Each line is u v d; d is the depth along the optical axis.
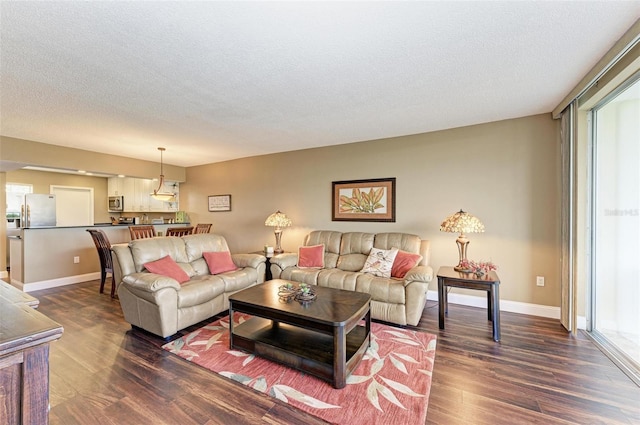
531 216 3.30
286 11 1.56
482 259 3.54
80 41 1.81
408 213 4.00
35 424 0.67
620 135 2.50
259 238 5.41
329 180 4.63
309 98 2.75
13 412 0.65
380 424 1.60
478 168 3.57
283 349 2.20
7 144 3.93
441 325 2.88
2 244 5.22
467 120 3.44
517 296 3.37
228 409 1.73
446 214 3.76
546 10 1.57
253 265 3.80
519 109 3.11
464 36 1.80
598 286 2.75
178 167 6.36
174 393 1.88
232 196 5.77
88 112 3.06
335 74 2.28
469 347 2.49
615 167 2.56
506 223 3.43
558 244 3.17
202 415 1.68
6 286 1.07
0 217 5.20
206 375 2.08
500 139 3.45
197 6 1.51
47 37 1.76
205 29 1.71
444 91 2.63
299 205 4.93
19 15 1.55
